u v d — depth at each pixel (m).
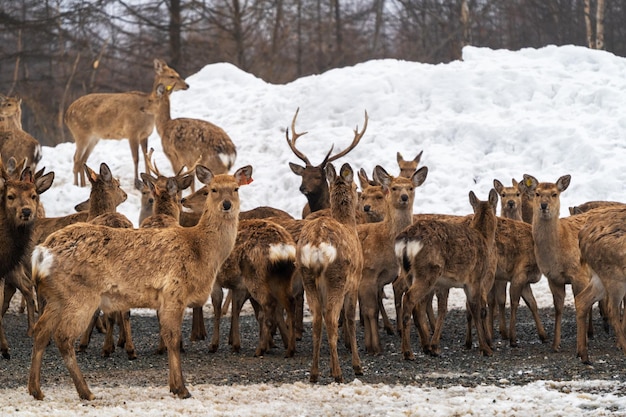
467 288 25.75
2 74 98.69
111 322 26.08
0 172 24.47
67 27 94.31
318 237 22.09
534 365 24.00
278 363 24.84
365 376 22.88
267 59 94.38
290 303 25.81
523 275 27.91
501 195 33.97
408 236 25.16
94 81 90.44
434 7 101.69
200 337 28.78
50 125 87.50
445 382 22.02
